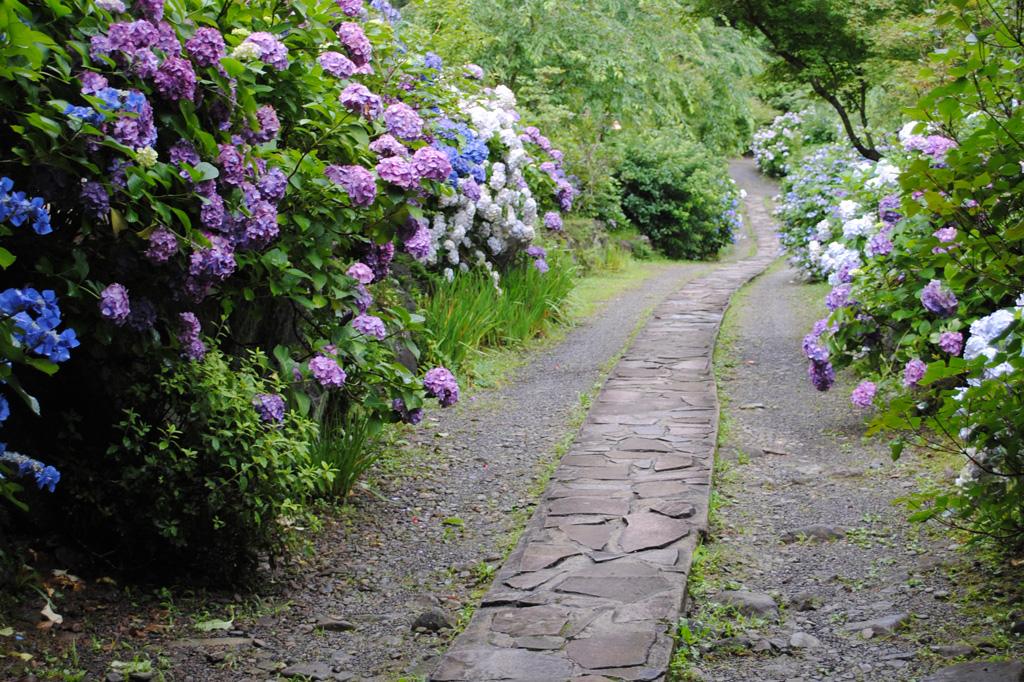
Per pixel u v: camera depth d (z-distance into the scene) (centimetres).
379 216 502
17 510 407
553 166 1224
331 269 498
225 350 504
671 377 825
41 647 361
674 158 2116
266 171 451
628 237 2000
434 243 881
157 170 381
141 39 367
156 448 411
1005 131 343
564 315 1102
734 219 2250
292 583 446
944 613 389
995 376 407
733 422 698
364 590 443
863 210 853
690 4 1170
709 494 537
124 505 416
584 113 1811
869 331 647
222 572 430
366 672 362
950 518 483
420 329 547
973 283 407
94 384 420
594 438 650
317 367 469
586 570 435
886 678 340
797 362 880
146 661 356
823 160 1555
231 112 423
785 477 581
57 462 411
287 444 425
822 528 487
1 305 309
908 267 605
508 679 337
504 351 929
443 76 913
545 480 579
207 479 404
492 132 1016
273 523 443
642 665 344
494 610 400
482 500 558
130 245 393
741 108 2430
